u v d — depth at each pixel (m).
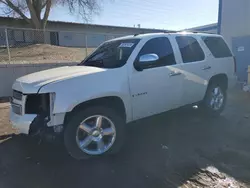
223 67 5.76
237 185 3.02
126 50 4.26
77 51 16.48
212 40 5.73
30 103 3.49
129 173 3.35
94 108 3.63
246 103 7.14
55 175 3.30
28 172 3.39
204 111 5.68
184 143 4.32
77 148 3.56
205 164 3.55
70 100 3.38
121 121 3.90
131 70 3.99
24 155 3.91
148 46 4.36
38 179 3.21
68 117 3.51
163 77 4.41
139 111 4.15
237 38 9.96
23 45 15.94
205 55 5.36
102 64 4.23
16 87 3.80
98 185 3.06
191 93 5.04
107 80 3.71
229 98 7.80
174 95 4.67
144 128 5.12
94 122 3.71
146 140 4.48
